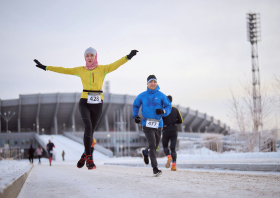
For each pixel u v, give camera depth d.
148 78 6.42
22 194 3.62
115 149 100.25
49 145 22.94
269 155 15.90
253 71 47.69
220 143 22.83
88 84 5.64
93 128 5.80
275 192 3.36
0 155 29.69
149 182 4.77
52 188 4.24
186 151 26.75
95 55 5.70
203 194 3.28
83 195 3.42
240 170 7.28
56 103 97.06
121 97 103.44
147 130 6.27
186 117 118.94
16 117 98.44
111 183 4.73
